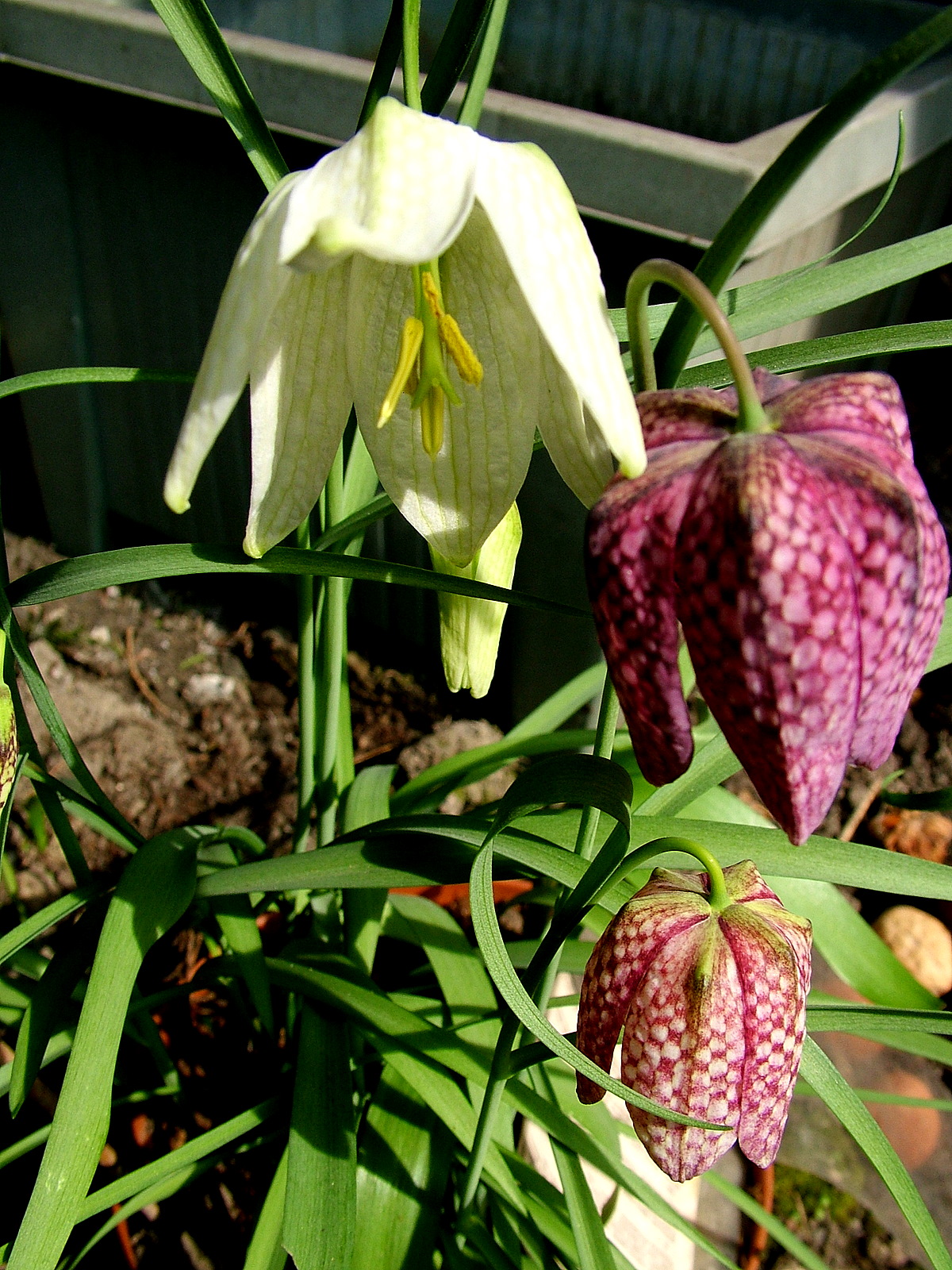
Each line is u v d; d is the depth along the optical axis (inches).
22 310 14.5
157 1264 8.7
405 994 8.8
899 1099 8.0
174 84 11.3
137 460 15.4
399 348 5.5
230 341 4.3
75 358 14.5
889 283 5.5
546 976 6.8
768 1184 10.1
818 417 4.1
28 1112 9.0
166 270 13.2
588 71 16.3
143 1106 9.3
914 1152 10.8
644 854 5.0
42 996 6.5
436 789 9.9
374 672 15.2
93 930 7.1
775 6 14.4
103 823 8.0
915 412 17.6
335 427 5.5
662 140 9.3
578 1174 6.7
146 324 13.8
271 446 5.3
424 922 9.3
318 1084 6.7
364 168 4.2
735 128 15.5
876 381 4.1
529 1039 7.8
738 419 4.0
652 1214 9.3
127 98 12.0
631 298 4.2
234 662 15.3
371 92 5.5
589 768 4.8
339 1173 6.1
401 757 14.0
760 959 4.8
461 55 5.6
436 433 5.3
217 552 5.6
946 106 11.3
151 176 12.5
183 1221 8.9
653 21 15.4
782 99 15.0
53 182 13.2
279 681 15.0
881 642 3.8
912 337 5.5
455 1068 7.0
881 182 10.9
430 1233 7.1
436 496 5.7
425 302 5.0
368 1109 7.9
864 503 3.7
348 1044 7.2
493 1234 7.9
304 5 16.0
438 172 4.1
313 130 10.9
